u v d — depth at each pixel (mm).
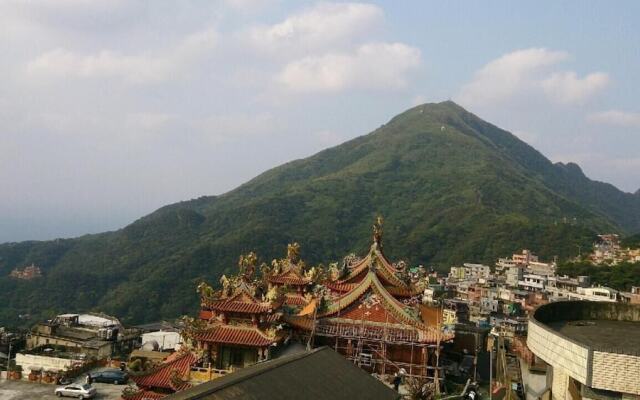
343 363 35844
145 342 97062
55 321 114750
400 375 50781
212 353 47688
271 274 68688
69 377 64312
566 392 30891
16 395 57156
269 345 46625
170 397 24562
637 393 25594
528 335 34875
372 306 55625
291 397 27156
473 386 53812
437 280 180875
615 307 39531
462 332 74062
